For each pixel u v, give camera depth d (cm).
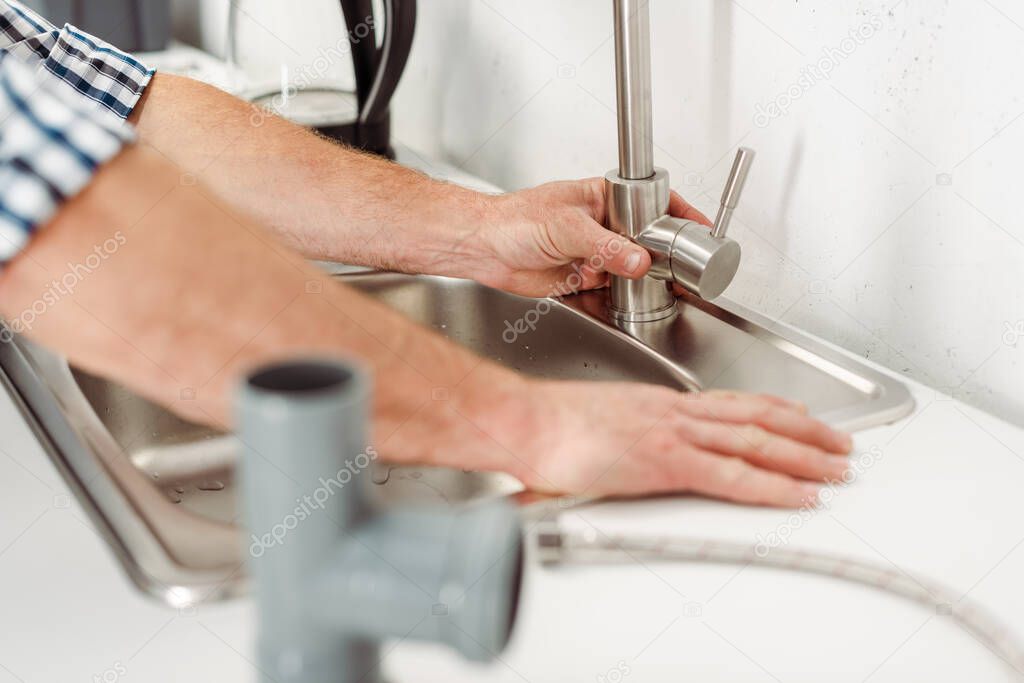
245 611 45
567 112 100
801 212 78
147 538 50
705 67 83
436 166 117
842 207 74
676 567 49
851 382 68
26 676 41
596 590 47
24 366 70
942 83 65
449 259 86
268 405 26
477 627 26
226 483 78
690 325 79
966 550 50
